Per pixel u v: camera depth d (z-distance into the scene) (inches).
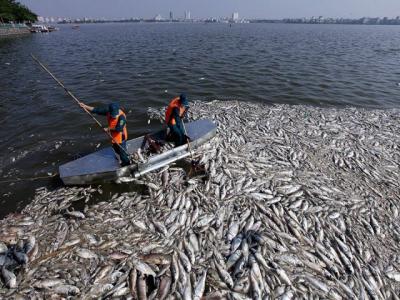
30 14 3577.8
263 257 224.8
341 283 209.8
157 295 195.2
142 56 1322.6
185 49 1617.9
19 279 203.9
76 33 3316.9
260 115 536.4
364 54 1493.6
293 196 297.3
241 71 996.6
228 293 197.2
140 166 322.0
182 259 220.8
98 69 998.4
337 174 349.1
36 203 289.3
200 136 385.7
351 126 495.8
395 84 842.2
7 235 244.5
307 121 511.2
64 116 537.3
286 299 194.2
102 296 195.0
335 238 249.0
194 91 735.7
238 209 277.1
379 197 311.9
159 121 527.8
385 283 215.8
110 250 230.2
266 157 372.8
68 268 213.3
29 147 419.5
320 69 1056.8
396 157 395.5
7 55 1307.8
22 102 616.4
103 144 432.5
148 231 251.0
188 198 288.8
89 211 274.7
